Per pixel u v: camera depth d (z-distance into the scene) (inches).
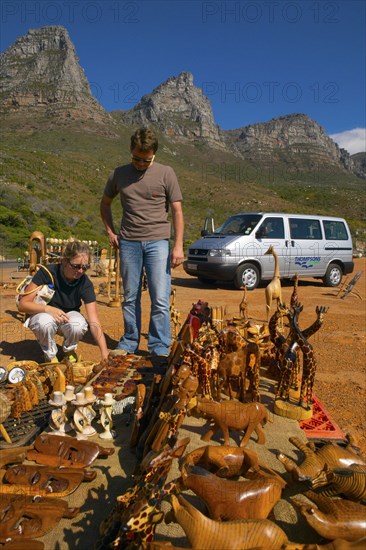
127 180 195.8
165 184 195.5
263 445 113.0
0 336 271.6
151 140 183.0
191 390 100.4
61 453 107.7
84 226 1726.1
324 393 193.8
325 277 565.3
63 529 87.7
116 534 76.0
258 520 76.2
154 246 197.3
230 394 132.0
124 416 133.7
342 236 581.0
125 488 99.5
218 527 74.3
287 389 135.0
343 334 301.6
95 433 122.0
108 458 110.8
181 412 98.3
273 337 146.4
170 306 223.0
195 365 120.6
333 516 81.5
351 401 184.7
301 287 558.9
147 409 116.3
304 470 96.3
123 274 204.1
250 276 502.0
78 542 84.4
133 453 113.2
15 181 2058.3
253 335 158.2
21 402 129.6
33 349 244.5
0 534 83.6
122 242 201.9
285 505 92.0
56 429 121.3
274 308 380.5
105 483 101.1
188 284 555.8
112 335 277.6
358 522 79.9
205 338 126.8
